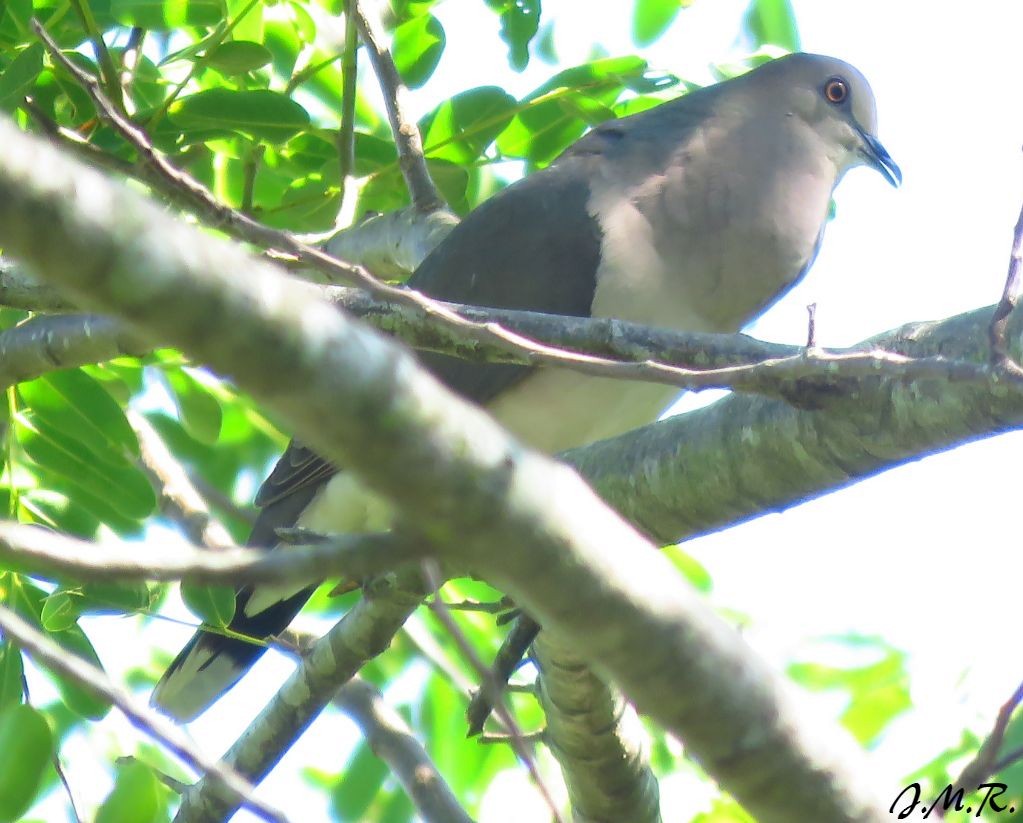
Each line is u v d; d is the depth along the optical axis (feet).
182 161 29.84
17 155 9.92
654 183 30.48
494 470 11.78
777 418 18.99
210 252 10.62
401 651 35.12
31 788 22.21
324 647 25.09
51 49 20.71
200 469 36.94
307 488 30.53
